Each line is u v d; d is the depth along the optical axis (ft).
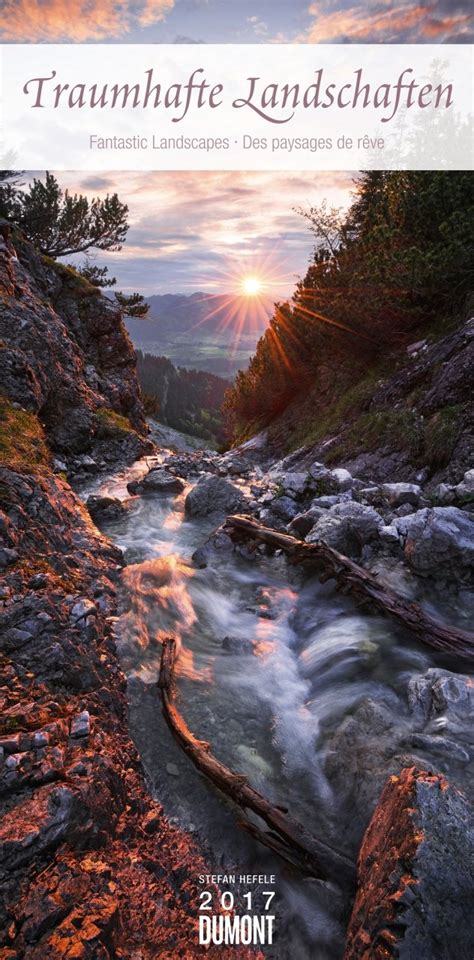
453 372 32.01
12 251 56.08
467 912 8.14
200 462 43.75
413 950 7.69
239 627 20.07
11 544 19.06
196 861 10.84
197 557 25.70
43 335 47.39
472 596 20.43
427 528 21.29
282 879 10.90
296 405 56.85
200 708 15.31
